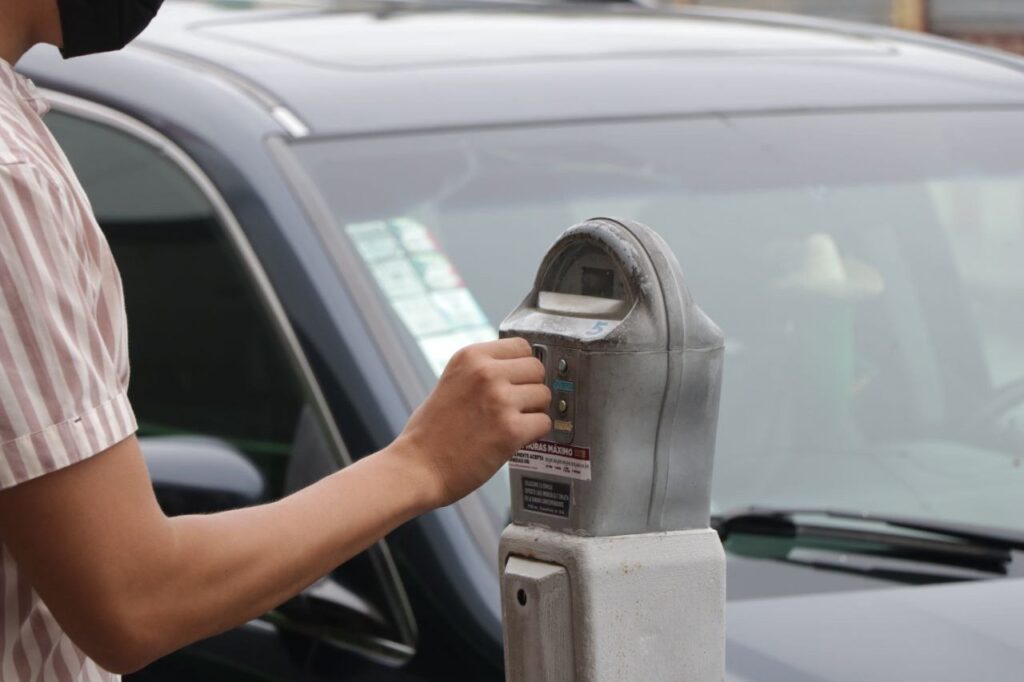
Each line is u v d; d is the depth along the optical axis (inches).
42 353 72.7
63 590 74.6
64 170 80.4
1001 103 158.2
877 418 131.5
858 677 100.3
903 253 140.8
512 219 131.3
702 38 168.1
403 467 83.6
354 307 122.3
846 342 135.4
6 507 73.5
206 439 126.9
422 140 136.0
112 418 74.8
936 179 145.7
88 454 73.4
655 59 156.4
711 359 84.6
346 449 118.0
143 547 75.2
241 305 131.5
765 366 131.5
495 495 115.8
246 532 78.7
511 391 83.8
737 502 121.6
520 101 143.4
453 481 84.0
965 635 104.9
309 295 123.9
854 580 113.0
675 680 87.0
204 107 138.6
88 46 86.0
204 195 134.1
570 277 87.3
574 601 85.3
